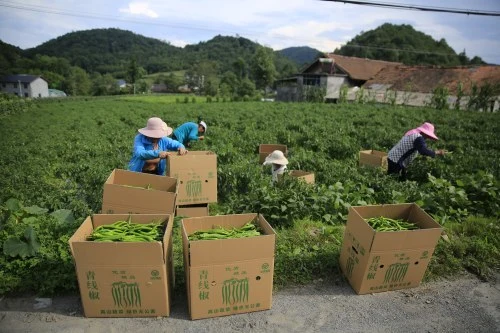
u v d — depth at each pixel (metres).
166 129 5.86
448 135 14.65
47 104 38.03
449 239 5.43
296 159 9.62
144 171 6.01
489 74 33.66
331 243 5.25
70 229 4.69
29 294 3.91
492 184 6.97
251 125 16.61
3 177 8.40
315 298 4.15
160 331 3.49
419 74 37.97
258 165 9.09
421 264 4.24
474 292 4.39
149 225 3.99
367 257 3.99
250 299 3.75
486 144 13.08
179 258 4.67
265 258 3.62
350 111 23.41
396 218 4.86
